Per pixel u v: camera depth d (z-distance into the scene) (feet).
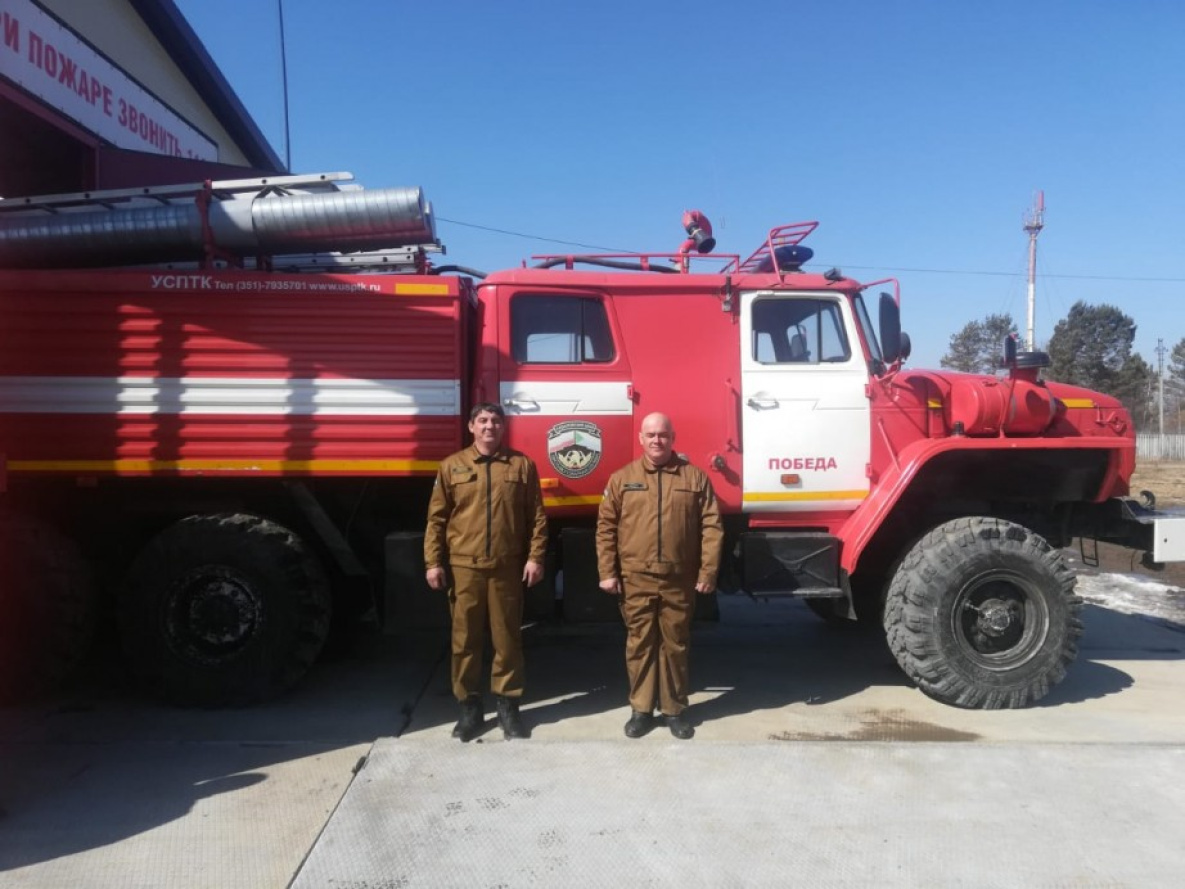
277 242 15.44
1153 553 16.26
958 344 217.97
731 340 16.11
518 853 10.22
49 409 14.49
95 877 9.61
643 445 14.26
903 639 15.47
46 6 24.12
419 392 15.07
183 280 14.69
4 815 11.07
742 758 13.03
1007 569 15.30
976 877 9.76
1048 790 11.93
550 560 15.94
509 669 14.06
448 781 12.19
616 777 12.35
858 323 16.49
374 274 16.06
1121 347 201.67
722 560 16.25
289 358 14.84
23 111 23.18
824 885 9.58
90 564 15.30
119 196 15.17
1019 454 16.44
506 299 15.58
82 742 13.61
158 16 30.78
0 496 15.12
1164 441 144.36
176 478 15.03
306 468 14.85
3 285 14.37
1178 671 17.99
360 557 16.22
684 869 9.91
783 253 16.63
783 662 18.74
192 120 35.68
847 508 16.38
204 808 11.33
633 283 15.94
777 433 16.11
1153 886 9.59
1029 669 15.28
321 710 15.28
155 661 14.78
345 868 9.86
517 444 15.55
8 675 14.67
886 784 12.12
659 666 14.33
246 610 14.97
